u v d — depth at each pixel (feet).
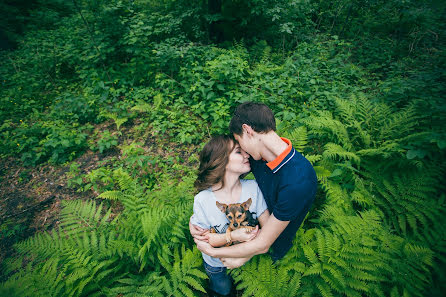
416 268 6.80
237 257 5.18
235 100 14.23
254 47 21.09
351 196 8.79
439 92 11.18
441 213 7.66
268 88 14.34
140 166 12.66
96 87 17.12
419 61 17.42
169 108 16.19
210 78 16.03
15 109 17.15
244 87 14.97
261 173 5.18
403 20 21.54
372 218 7.46
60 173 13.11
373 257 6.53
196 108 15.19
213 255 5.37
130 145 13.10
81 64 19.67
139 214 8.87
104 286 7.14
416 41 20.08
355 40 23.73
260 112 4.31
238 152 4.83
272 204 5.19
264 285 6.56
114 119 15.07
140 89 17.66
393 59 19.35
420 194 8.23
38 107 17.52
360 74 17.28
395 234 8.10
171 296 6.79
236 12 22.44
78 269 6.83
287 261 7.03
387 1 23.88
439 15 19.81
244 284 6.58
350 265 6.58
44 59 20.03
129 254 7.45
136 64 18.11
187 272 6.88
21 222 10.85
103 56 17.66
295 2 19.29
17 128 15.30
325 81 16.07
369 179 9.57
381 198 9.12
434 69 13.00
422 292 6.34
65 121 15.89
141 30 18.29
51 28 25.35
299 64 17.38
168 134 14.74
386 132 10.99
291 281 6.61
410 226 8.02
